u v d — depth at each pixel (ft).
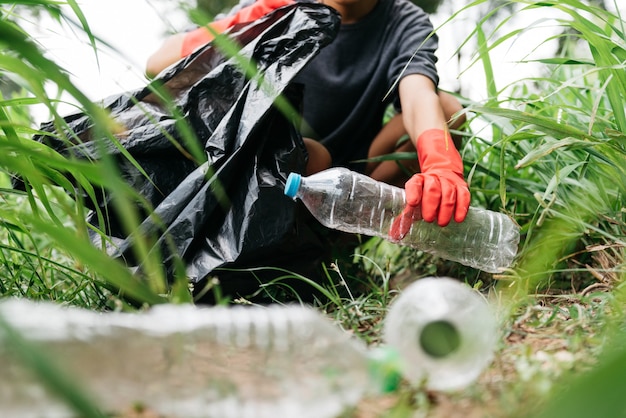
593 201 6.79
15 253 7.09
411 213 5.96
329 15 6.35
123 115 6.25
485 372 3.69
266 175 6.01
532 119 5.82
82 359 2.93
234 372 3.21
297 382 3.20
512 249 6.34
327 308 6.33
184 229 5.90
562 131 5.82
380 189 6.36
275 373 3.22
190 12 3.25
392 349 3.32
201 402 3.06
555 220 6.64
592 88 5.74
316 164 7.33
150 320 3.20
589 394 1.80
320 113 8.04
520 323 4.73
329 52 8.02
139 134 6.14
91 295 6.03
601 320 4.47
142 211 6.19
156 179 6.18
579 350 3.83
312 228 7.06
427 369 3.28
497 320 4.69
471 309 3.33
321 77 7.98
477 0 5.48
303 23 6.26
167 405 3.05
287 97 6.21
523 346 4.00
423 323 3.28
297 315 3.38
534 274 5.61
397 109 8.07
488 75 8.27
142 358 3.08
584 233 6.54
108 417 3.00
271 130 6.20
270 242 5.95
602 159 6.12
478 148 8.62
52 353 2.85
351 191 6.22
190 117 6.18
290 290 6.40
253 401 3.09
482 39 8.15
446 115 7.68
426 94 7.18
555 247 6.45
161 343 3.13
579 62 6.32
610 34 6.56
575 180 6.72
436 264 7.59
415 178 6.03
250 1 7.82
